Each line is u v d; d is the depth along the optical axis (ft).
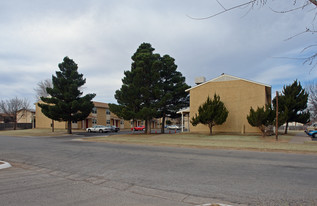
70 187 18.83
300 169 24.53
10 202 15.06
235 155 35.70
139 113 79.71
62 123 136.05
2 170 26.32
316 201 14.73
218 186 18.35
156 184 19.30
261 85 76.18
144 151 41.45
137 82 83.71
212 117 71.26
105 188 18.44
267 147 44.70
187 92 94.94
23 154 38.81
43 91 152.15
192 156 34.65
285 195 15.94
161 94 84.12
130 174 23.12
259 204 14.34
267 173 22.67
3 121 171.63
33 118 154.30
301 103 83.82
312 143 51.47
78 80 104.94
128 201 15.19
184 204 14.52
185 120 144.66
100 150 43.42
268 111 62.85
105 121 164.96
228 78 81.20
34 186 19.20
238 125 78.02
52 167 27.73
